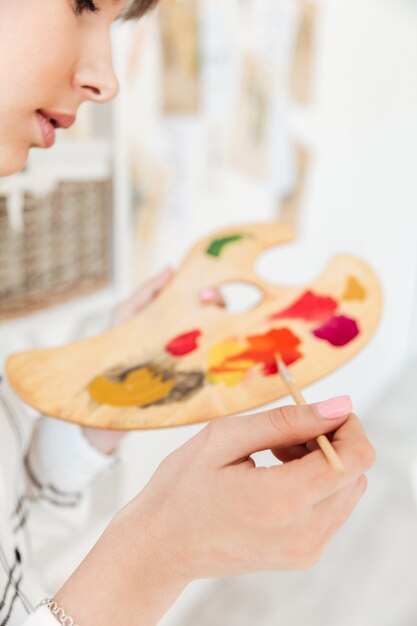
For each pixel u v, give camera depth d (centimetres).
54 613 51
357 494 52
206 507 48
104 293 121
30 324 106
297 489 46
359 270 86
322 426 49
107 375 73
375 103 301
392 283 353
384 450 287
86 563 53
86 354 77
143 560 51
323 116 254
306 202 251
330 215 273
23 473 87
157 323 82
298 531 48
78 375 73
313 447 52
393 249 350
